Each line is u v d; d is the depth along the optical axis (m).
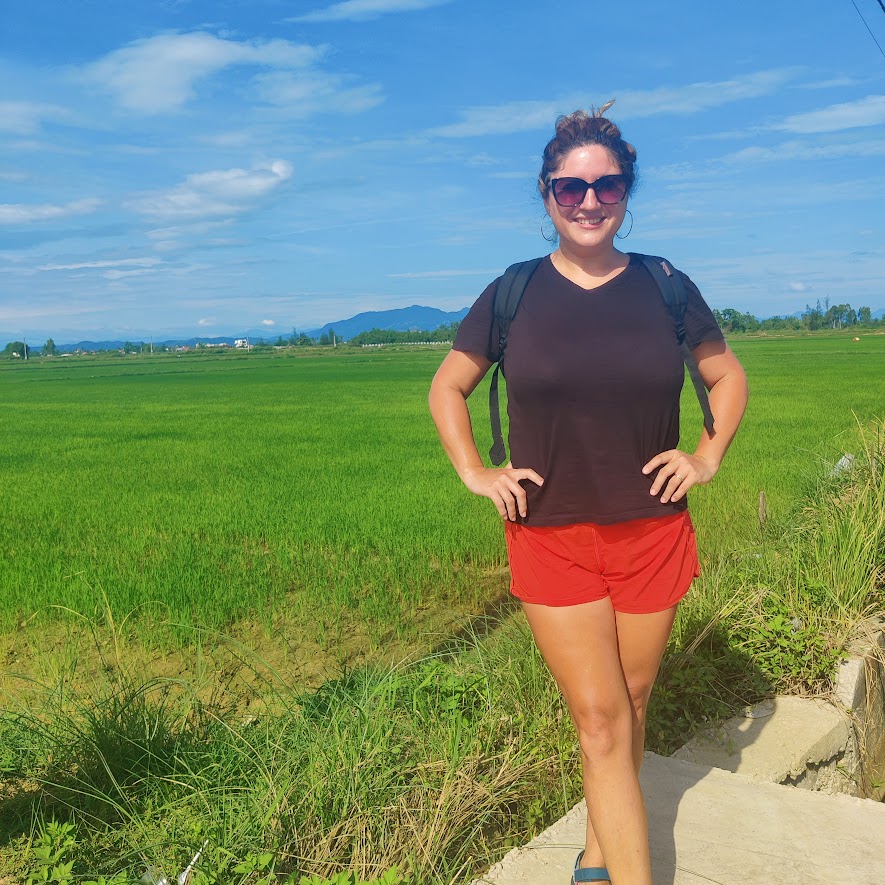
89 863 2.90
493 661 4.00
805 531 5.76
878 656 4.09
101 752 3.53
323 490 12.41
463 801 2.95
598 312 2.14
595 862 2.26
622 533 2.16
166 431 24.95
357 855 2.65
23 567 7.94
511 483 2.14
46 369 118.81
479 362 2.31
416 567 7.72
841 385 34.38
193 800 3.13
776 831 2.68
